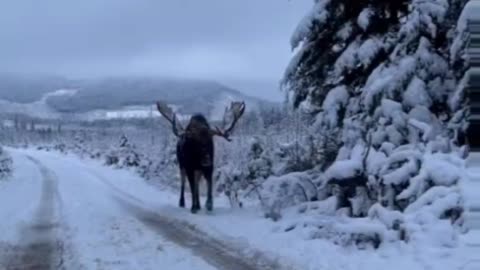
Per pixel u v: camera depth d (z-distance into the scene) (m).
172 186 24.62
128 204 18.83
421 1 12.66
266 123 27.16
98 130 93.12
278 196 13.81
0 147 39.38
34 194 23.94
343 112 14.29
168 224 14.36
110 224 14.52
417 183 10.56
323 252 10.02
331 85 15.10
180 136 17.47
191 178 16.42
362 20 13.77
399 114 12.19
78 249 11.48
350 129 13.39
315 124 14.59
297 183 14.05
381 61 13.91
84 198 21.22
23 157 73.88
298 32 14.55
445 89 12.52
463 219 9.55
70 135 115.50
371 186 11.66
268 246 10.88
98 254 10.95
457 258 8.59
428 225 9.58
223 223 13.77
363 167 12.13
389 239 9.93
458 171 10.24
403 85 12.54
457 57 11.48
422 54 12.50
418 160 11.02
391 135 12.11
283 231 12.08
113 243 11.97
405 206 10.89
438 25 12.55
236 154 24.56
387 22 14.20
